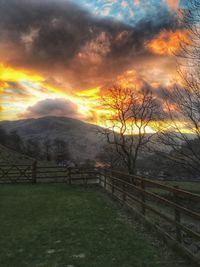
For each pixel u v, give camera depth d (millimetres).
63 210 13172
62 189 20266
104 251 7867
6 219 11641
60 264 7031
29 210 13258
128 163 28891
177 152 11188
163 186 8711
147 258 7277
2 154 52469
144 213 10766
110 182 18500
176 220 7770
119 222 10930
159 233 8789
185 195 7156
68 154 98188
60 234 9508
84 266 6891
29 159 55625
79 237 9141
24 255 7707
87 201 15469
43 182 23891
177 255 7320
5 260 7383
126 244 8375
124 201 13781
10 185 22344
